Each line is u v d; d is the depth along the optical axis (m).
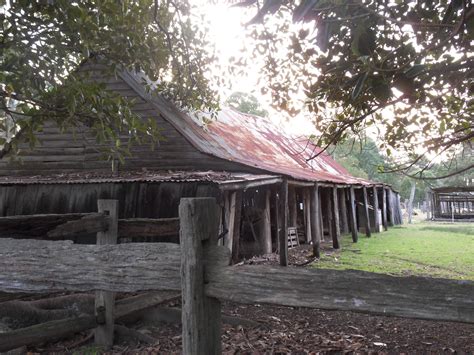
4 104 4.57
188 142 10.41
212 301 2.37
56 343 4.83
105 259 2.80
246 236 12.30
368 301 1.91
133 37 5.36
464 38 2.75
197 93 8.96
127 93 10.75
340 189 20.23
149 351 4.55
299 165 16.23
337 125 5.27
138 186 8.99
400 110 5.04
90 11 4.63
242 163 10.18
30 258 3.07
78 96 4.38
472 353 4.65
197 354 2.24
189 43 7.66
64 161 11.20
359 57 2.65
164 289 2.54
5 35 4.20
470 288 1.73
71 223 3.93
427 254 12.43
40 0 3.97
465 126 4.92
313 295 2.03
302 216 16.52
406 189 44.62
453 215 30.56
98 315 4.67
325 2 2.18
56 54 4.50
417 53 2.84
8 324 4.69
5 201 10.00
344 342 5.02
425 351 4.74
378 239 17.11
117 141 4.75
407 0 2.64
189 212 2.33
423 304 1.80
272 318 6.12
